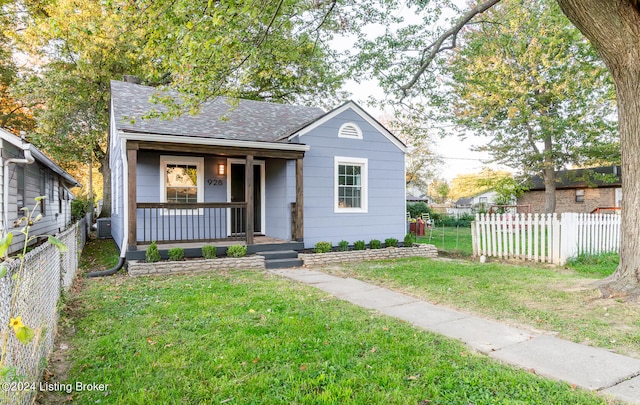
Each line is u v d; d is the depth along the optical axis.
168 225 9.66
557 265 8.51
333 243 10.46
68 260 6.04
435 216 26.11
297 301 5.40
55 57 17.06
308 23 8.45
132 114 9.56
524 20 10.77
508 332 4.20
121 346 3.70
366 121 10.97
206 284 6.52
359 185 11.02
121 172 9.76
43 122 15.64
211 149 8.58
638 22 4.96
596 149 17.89
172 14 5.59
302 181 9.59
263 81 18.84
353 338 3.91
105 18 9.57
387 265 8.95
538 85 17.38
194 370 3.19
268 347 3.66
